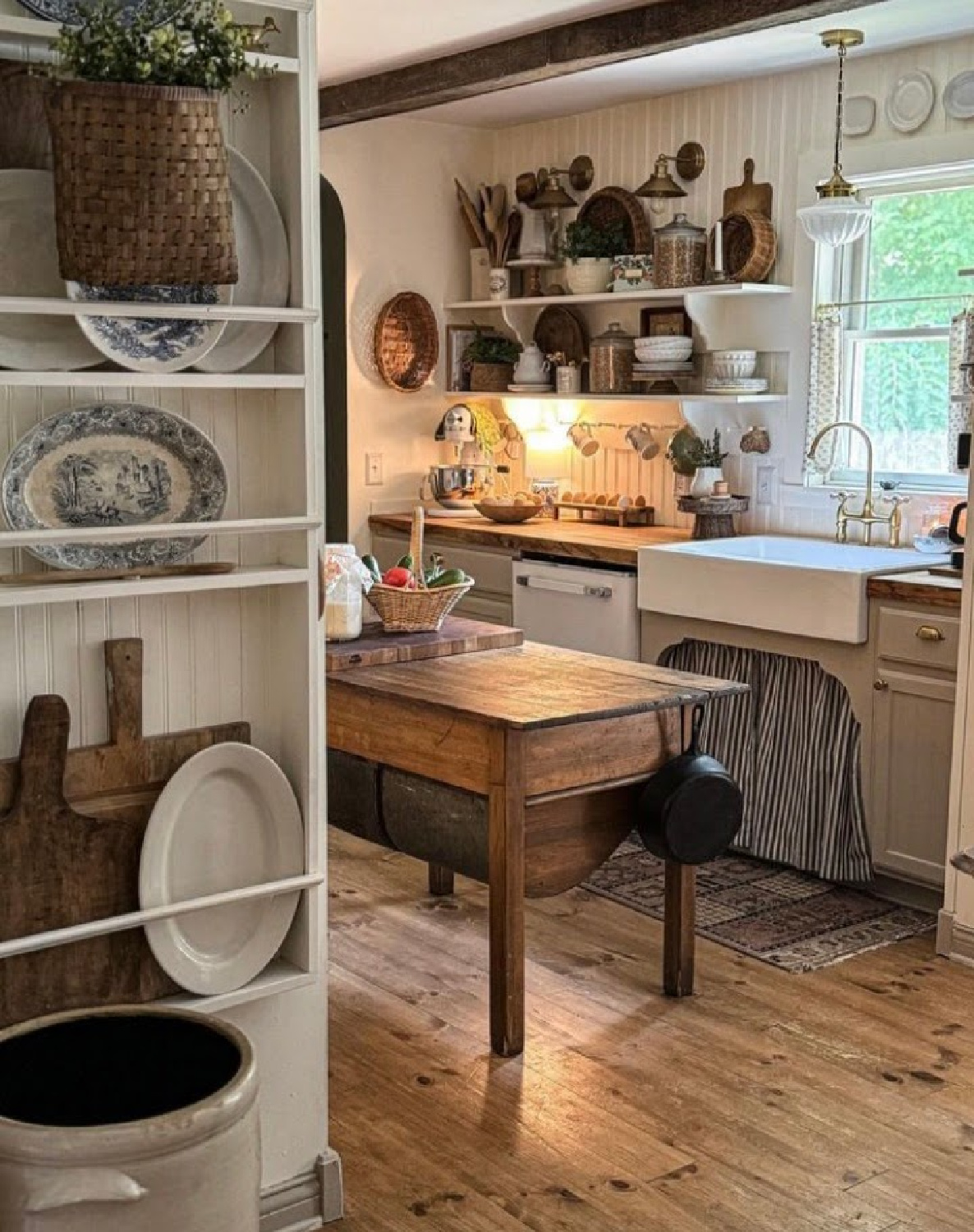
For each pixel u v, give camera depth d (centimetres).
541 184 586
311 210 234
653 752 335
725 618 451
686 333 543
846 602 415
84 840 231
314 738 246
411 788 338
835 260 502
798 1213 262
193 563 238
